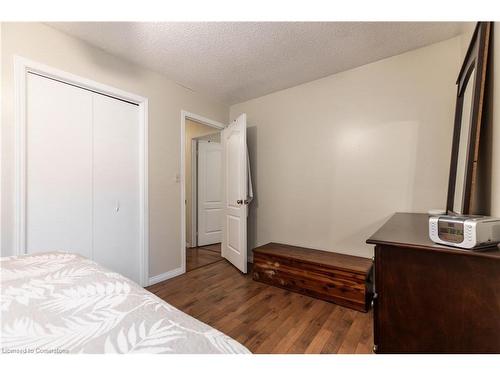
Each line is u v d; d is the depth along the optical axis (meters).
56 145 1.85
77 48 1.92
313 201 2.70
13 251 1.61
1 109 1.57
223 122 3.43
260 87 2.89
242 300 2.16
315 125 2.69
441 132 1.96
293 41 1.97
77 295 0.75
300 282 2.29
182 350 0.51
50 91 1.82
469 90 1.39
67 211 1.91
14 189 1.61
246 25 1.78
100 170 2.13
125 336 0.55
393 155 2.18
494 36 1.16
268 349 1.49
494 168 1.13
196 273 2.86
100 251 2.13
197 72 2.51
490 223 0.83
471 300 0.86
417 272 0.95
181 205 2.80
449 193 1.70
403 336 0.97
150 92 2.47
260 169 3.19
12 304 0.68
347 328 1.71
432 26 1.77
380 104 2.25
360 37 1.91
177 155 2.75
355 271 1.98
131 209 2.37
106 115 2.17
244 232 2.84
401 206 2.14
